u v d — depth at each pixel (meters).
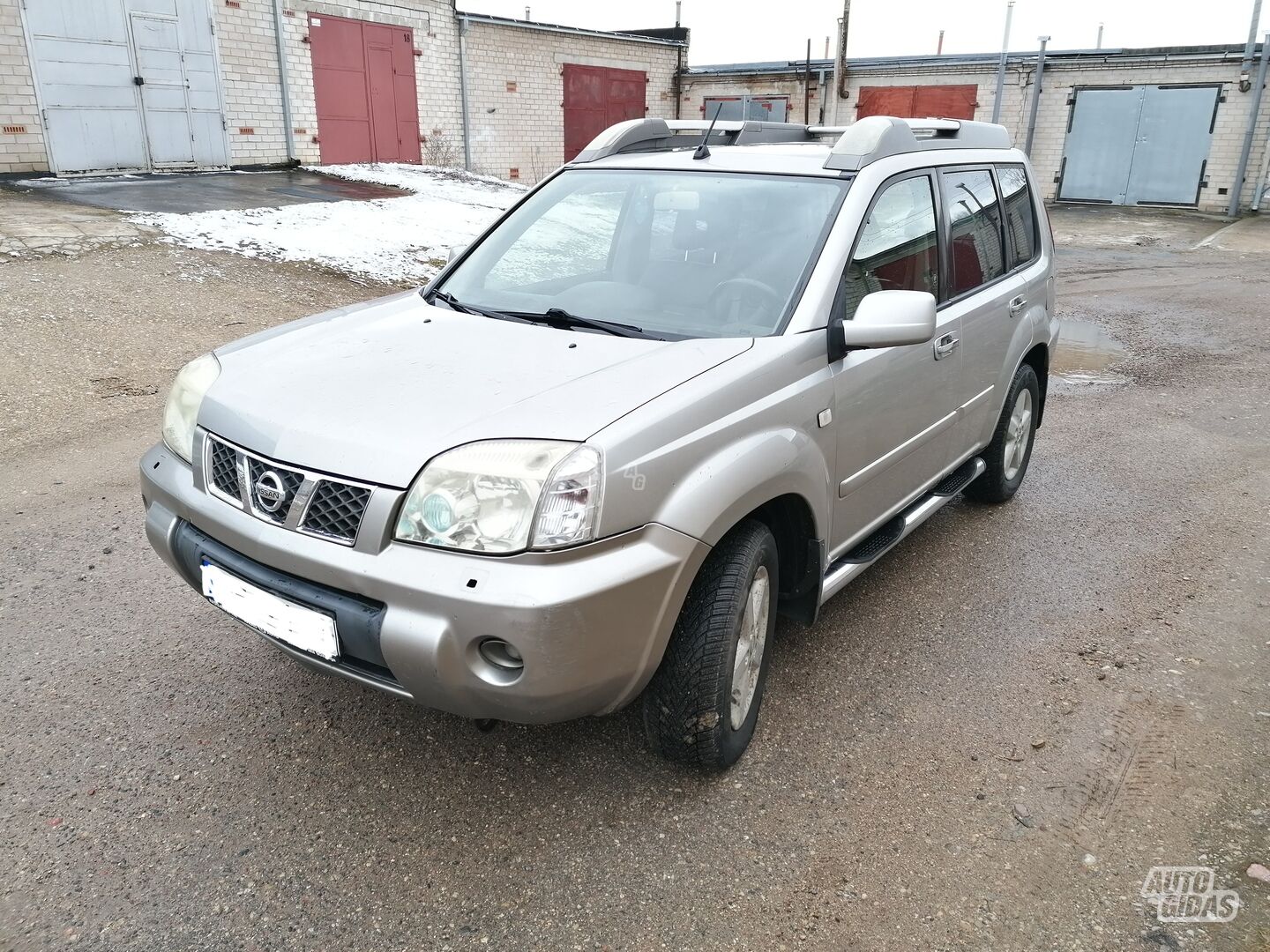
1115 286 12.62
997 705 3.15
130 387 6.21
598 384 2.46
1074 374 7.97
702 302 3.06
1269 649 3.54
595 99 22.47
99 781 2.67
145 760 2.76
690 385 2.49
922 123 3.94
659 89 24.53
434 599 2.12
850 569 3.25
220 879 2.33
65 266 8.42
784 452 2.65
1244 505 5.02
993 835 2.54
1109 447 6.01
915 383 3.46
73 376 6.28
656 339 2.89
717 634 2.52
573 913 2.25
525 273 3.46
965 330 3.85
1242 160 20.59
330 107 16.80
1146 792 2.72
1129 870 2.42
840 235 3.08
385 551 2.21
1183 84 21.02
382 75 17.53
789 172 3.35
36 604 3.62
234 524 2.44
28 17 12.57
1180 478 5.44
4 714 2.95
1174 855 2.47
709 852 2.46
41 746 2.80
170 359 6.77
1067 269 14.17
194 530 2.65
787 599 3.10
